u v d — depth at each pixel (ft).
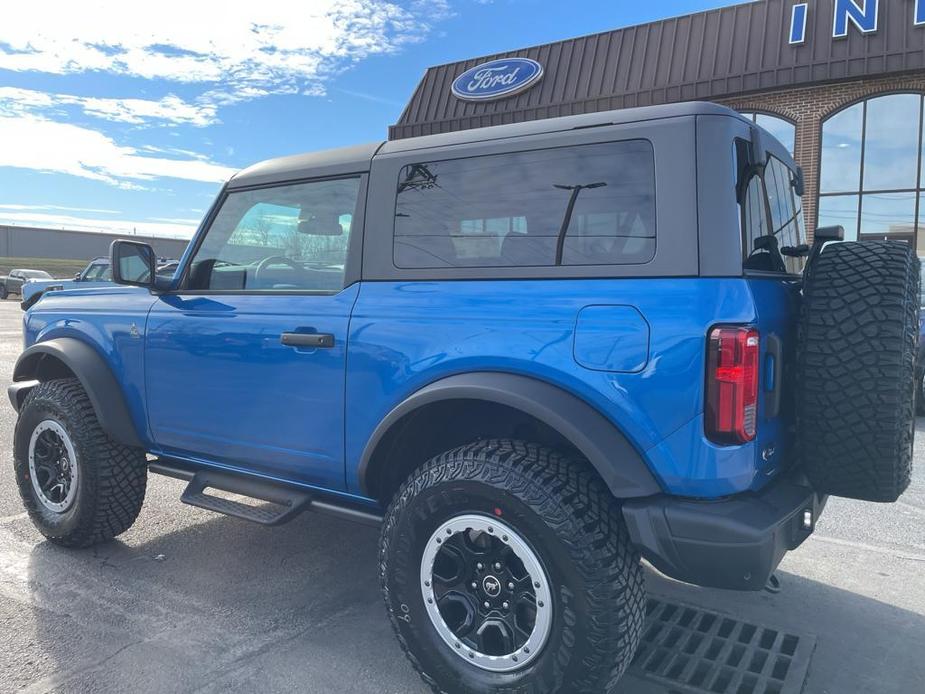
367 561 12.76
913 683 9.04
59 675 8.97
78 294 13.44
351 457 9.50
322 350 9.64
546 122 8.79
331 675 9.10
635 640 7.61
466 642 8.15
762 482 7.74
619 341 7.50
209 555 12.92
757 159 8.16
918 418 26.76
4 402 27.30
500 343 8.16
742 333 7.03
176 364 11.39
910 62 47.16
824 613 10.87
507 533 7.75
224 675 9.04
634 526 7.43
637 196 7.88
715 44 53.36
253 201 11.20
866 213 51.31
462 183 9.11
